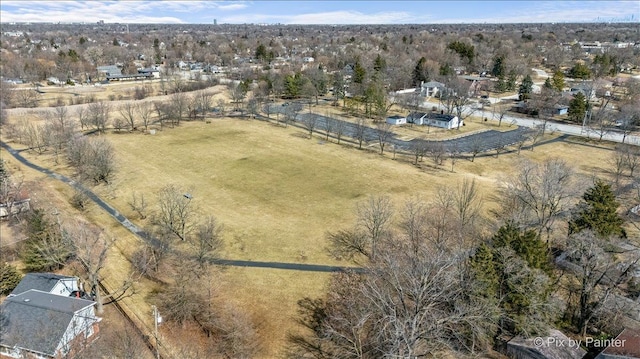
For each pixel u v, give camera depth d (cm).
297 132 10462
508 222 4228
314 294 4431
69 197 6719
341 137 10062
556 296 3747
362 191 6894
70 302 3728
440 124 10975
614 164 8019
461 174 7669
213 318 3922
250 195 6781
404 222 5734
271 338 3828
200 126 11012
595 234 4038
